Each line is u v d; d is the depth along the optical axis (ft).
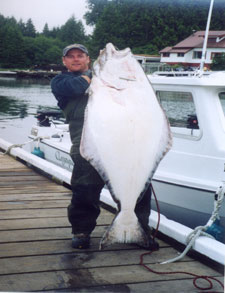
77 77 10.32
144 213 11.12
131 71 8.79
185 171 15.70
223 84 14.97
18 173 22.12
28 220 13.85
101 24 207.72
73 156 10.62
